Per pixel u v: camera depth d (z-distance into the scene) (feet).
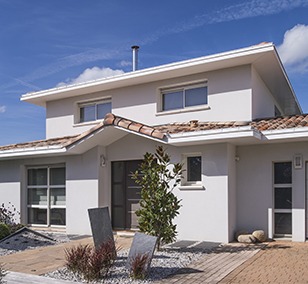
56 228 48.67
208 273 25.21
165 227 31.40
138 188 43.75
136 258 24.45
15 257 31.30
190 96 46.65
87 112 55.57
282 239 37.96
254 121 41.45
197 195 38.65
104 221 29.55
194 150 39.19
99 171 44.21
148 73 45.88
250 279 23.79
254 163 39.27
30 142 54.39
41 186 50.72
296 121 37.22
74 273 25.43
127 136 44.04
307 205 37.29
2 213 48.78
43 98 57.16
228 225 37.04
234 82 43.14
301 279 23.71
